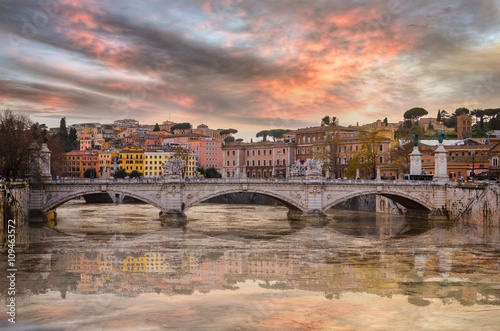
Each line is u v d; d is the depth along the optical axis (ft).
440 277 185.68
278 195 364.38
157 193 339.98
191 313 136.05
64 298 150.30
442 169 386.32
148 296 153.48
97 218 369.50
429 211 387.96
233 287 166.09
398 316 136.46
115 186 328.90
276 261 213.05
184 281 173.88
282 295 155.84
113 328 123.85
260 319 131.44
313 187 365.20
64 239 261.65
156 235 283.59
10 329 122.62
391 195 384.06
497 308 145.07
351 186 372.38
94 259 211.00
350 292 160.97
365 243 264.93
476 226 338.95
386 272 193.57
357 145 579.89
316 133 634.43
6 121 324.60
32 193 312.71
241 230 311.88
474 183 361.71
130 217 379.35
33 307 140.97
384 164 545.44
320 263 209.87
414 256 228.43
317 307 143.02
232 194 607.37
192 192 346.13
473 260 219.20
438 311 141.49
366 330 124.88
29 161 326.44
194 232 298.97
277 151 652.48
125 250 233.96
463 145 536.42
